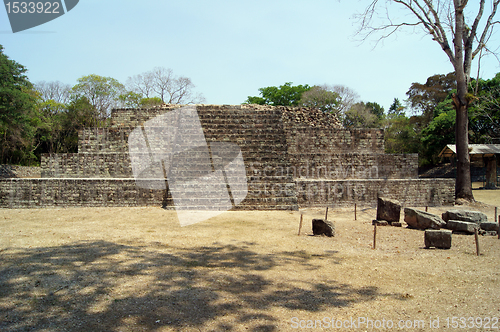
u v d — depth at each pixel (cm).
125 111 2027
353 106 4159
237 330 386
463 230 969
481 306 459
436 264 662
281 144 1748
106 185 1418
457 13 1603
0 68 2328
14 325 389
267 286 531
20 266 599
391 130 4038
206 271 599
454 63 1650
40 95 4025
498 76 2928
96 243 784
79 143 1819
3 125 2422
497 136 2983
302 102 4203
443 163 3750
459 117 1672
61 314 420
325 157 1777
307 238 890
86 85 3850
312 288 525
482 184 2811
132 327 388
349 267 639
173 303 458
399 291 516
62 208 1368
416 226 1047
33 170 2983
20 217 1159
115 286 515
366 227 1063
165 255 696
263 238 880
